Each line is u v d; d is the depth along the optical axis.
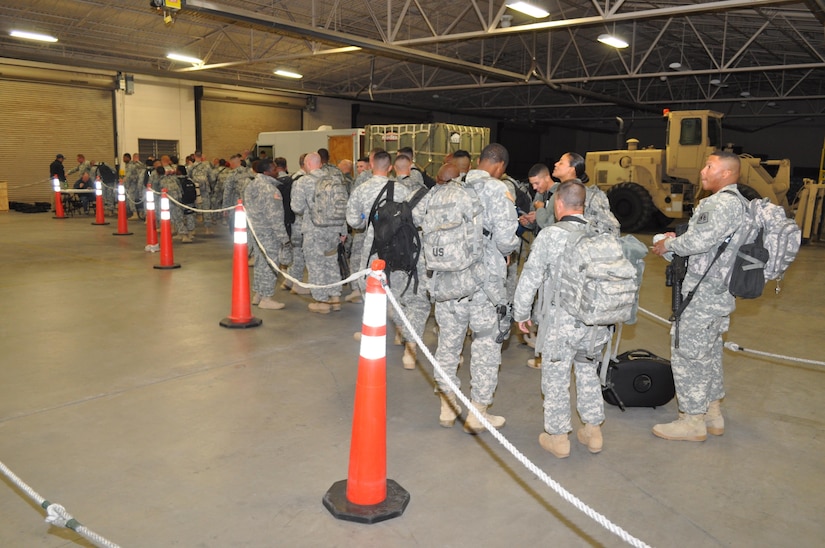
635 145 15.32
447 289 3.50
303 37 14.22
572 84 30.38
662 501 3.00
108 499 2.89
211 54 20.36
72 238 12.16
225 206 10.69
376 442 2.78
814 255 11.90
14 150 18.72
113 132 20.86
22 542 2.55
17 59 18.11
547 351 3.27
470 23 18.59
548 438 3.49
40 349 5.13
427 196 3.78
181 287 7.71
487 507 2.90
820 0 10.36
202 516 2.76
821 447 3.66
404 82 27.53
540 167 4.89
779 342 5.89
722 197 3.34
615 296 3.06
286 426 3.75
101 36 18.16
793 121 35.62
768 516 2.88
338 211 6.25
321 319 6.34
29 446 3.41
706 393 3.63
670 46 21.95
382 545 2.58
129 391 4.25
